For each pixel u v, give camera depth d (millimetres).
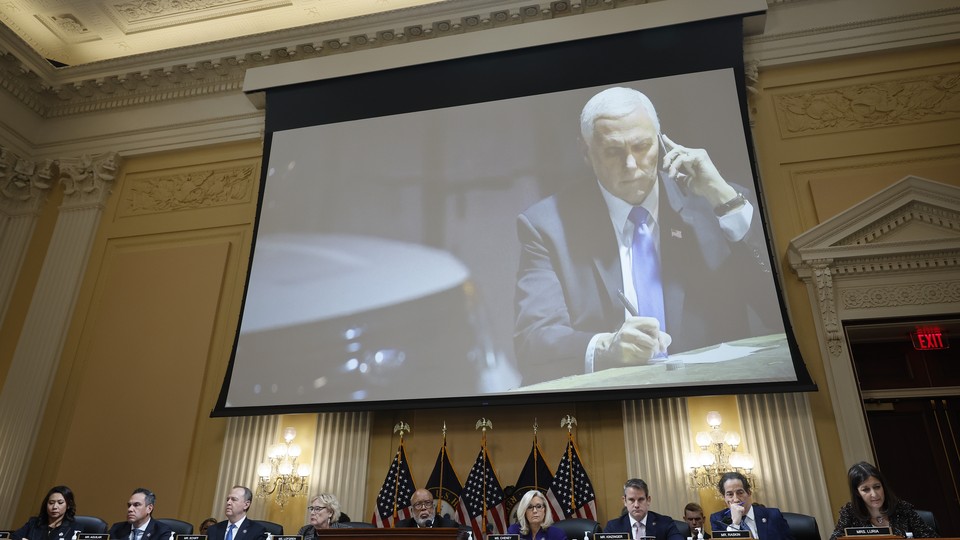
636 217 6473
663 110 6848
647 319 6059
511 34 7566
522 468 6016
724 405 5848
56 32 9102
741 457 5520
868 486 3531
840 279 6148
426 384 6336
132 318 7742
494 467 6074
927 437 6488
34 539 4625
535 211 6758
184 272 7828
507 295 6492
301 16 8867
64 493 4816
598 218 6574
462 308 6555
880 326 6219
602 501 5820
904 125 6645
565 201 6719
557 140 7023
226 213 8117
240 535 4398
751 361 5711
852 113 6820
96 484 6973
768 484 5477
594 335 6121
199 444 6965
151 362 7445
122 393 7367
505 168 7043
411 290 6766
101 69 8891
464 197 7035
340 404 6445
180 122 8727
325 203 7406
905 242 5984
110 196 8656
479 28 7996
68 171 8703
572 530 4637
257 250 7359
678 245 6277
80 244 8266
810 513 5324
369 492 6262
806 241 6191
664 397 5754
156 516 6652
